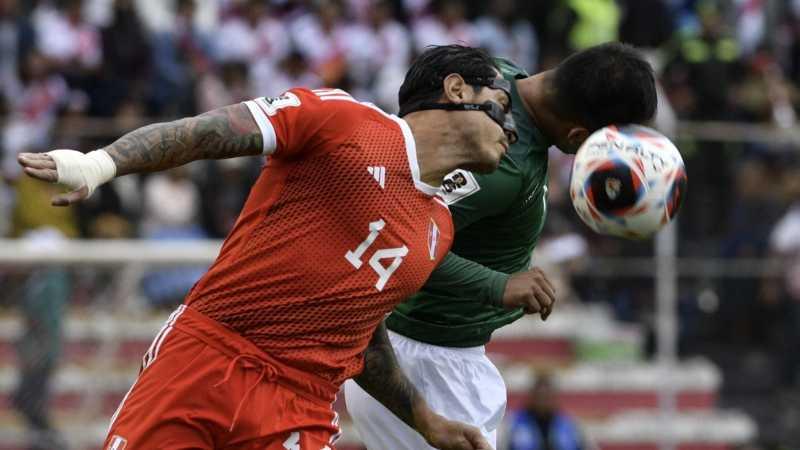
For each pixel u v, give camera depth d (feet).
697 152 121.08
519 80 55.36
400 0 153.99
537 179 55.36
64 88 134.62
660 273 120.16
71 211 120.16
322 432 48.06
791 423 122.42
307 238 46.09
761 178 121.80
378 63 146.10
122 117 126.93
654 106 53.78
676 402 122.01
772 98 137.49
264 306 46.34
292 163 46.09
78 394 102.06
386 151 46.24
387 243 46.65
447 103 46.93
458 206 53.06
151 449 46.06
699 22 152.66
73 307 101.65
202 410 46.19
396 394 53.36
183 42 143.33
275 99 45.65
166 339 46.98
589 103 53.36
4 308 100.68
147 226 121.90
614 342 123.75
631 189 48.19
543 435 107.96
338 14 147.84
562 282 120.57
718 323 122.01
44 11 145.48
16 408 100.63
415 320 59.88
